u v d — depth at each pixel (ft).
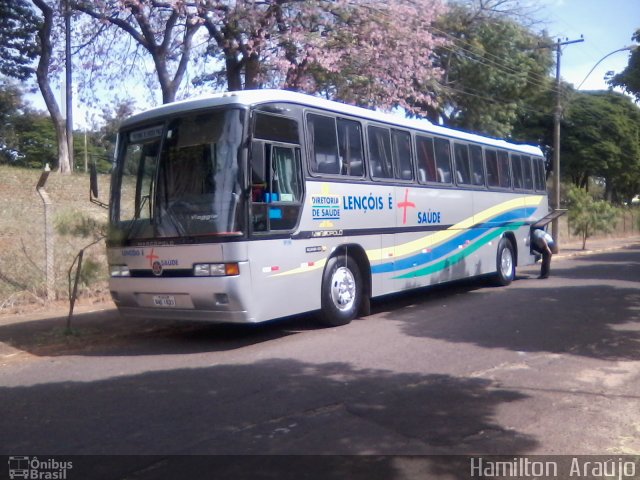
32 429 19.66
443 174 45.16
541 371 25.99
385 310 41.57
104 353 30.32
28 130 148.56
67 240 46.44
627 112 152.76
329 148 34.42
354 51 55.67
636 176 156.25
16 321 36.94
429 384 24.14
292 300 31.65
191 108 30.40
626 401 22.30
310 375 25.39
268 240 30.09
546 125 145.07
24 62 102.63
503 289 51.52
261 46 51.60
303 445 18.24
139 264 31.07
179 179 30.30
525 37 94.22
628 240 135.03
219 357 28.86
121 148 32.53
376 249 37.73
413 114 71.31
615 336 32.40
